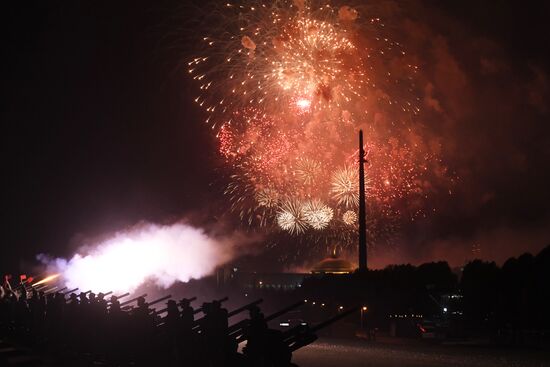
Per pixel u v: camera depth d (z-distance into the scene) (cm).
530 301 5309
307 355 3541
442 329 5403
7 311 3778
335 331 5309
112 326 2609
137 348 2438
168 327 2175
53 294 3522
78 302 3050
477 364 3142
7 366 2084
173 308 2189
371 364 3086
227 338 1905
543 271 5406
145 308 2478
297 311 5781
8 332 3478
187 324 2114
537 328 5166
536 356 3584
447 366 3036
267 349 1783
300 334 1850
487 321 5806
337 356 3491
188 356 2078
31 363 2188
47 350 2859
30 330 3322
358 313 5769
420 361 3253
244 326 1942
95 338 2702
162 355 2214
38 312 3228
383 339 5156
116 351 2534
